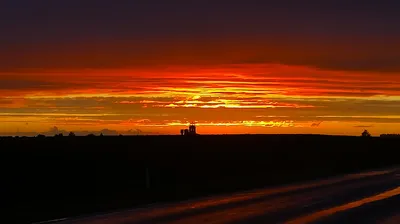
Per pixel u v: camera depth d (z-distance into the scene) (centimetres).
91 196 2392
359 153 7331
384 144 9681
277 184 3009
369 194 2416
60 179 3042
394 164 5491
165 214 1725
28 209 1916
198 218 1625
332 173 3981
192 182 3111
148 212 1781
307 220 1599
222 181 3195
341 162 5491
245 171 4084
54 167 3566
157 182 3061
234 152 6125
